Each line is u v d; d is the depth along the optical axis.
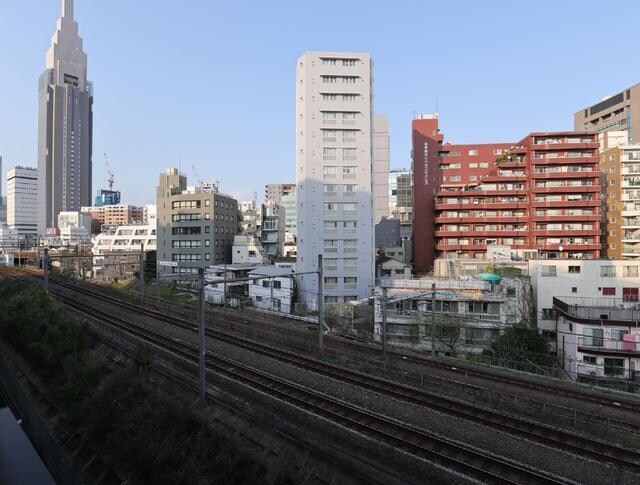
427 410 16.47
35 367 23.38
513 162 61.03
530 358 30.11
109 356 22.41
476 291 36.75
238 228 77.50
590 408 17.92
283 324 34.16
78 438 17.05
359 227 50.75
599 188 58.28
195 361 22.00
